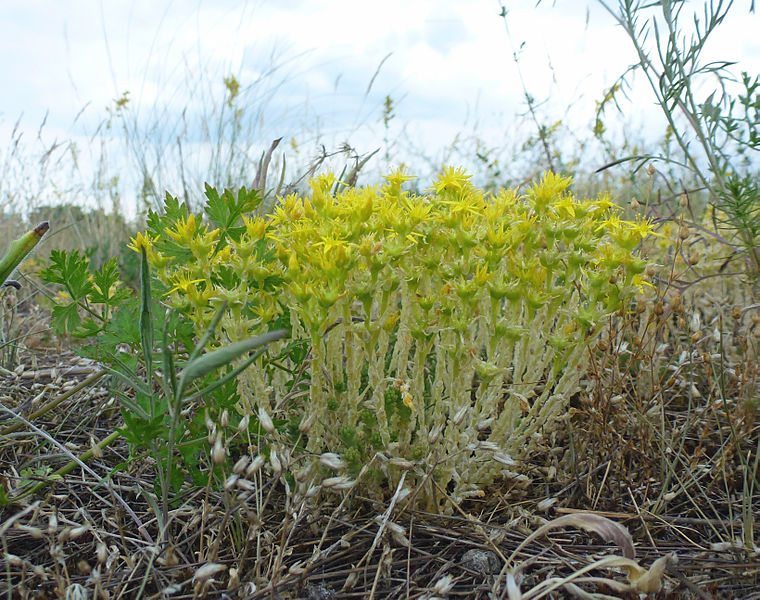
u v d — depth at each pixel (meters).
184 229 1.67
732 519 1.82
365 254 1.62
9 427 2.16
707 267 2.97
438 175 1.91
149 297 1.47
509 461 1.60
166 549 1.51
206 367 1.21
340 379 1.90
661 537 1.83
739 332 2.61
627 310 2.13
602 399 2.03
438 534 1.73
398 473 1.81
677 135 2.26
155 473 2.08
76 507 1.83
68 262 1.87
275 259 1.85
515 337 1.74
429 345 1.80
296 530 1.71
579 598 1.37
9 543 1.73
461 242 1.72
